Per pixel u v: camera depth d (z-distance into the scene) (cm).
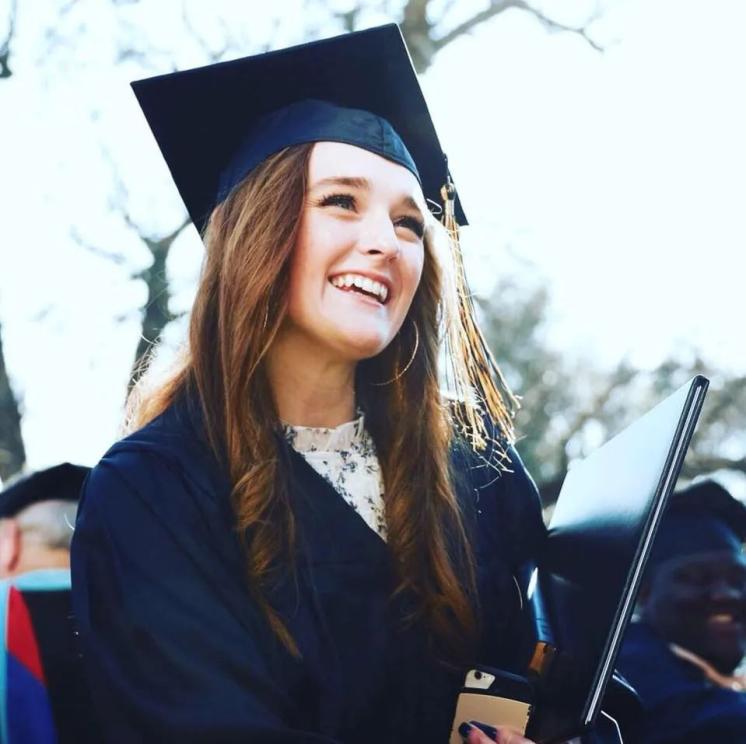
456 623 270
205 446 268
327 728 252
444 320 301
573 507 304
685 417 255
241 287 267
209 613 250
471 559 280
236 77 296
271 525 260
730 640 421
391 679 262
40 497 351
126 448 268
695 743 402
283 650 253
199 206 312
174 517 258
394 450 281
